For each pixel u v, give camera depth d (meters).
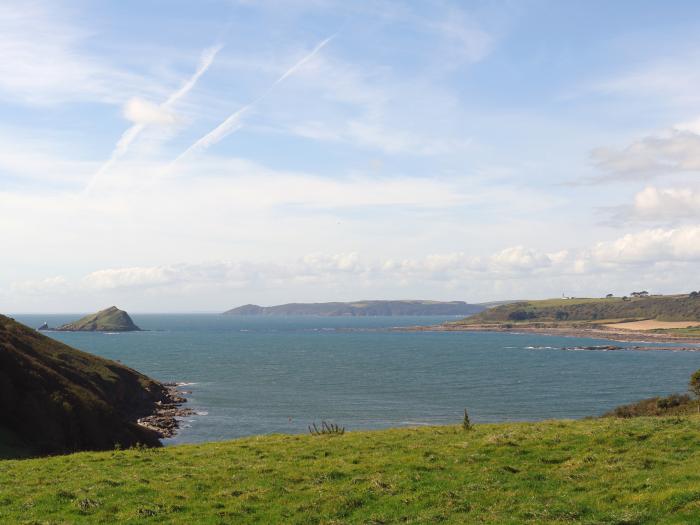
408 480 23.48
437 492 21.94
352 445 31.62
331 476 24.94
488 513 19.42
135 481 24.95
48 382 64.44
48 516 20.47
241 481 24.83
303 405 111.00
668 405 59.66
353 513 20.48
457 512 19.80
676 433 28.56
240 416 98.94
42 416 55.78
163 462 29.56
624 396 120.81
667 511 18.22
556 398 118.69
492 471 24.25
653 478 21.58
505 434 31.11
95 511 21.06
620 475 22.53
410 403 113.19
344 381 150.38
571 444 27.73
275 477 25.22
